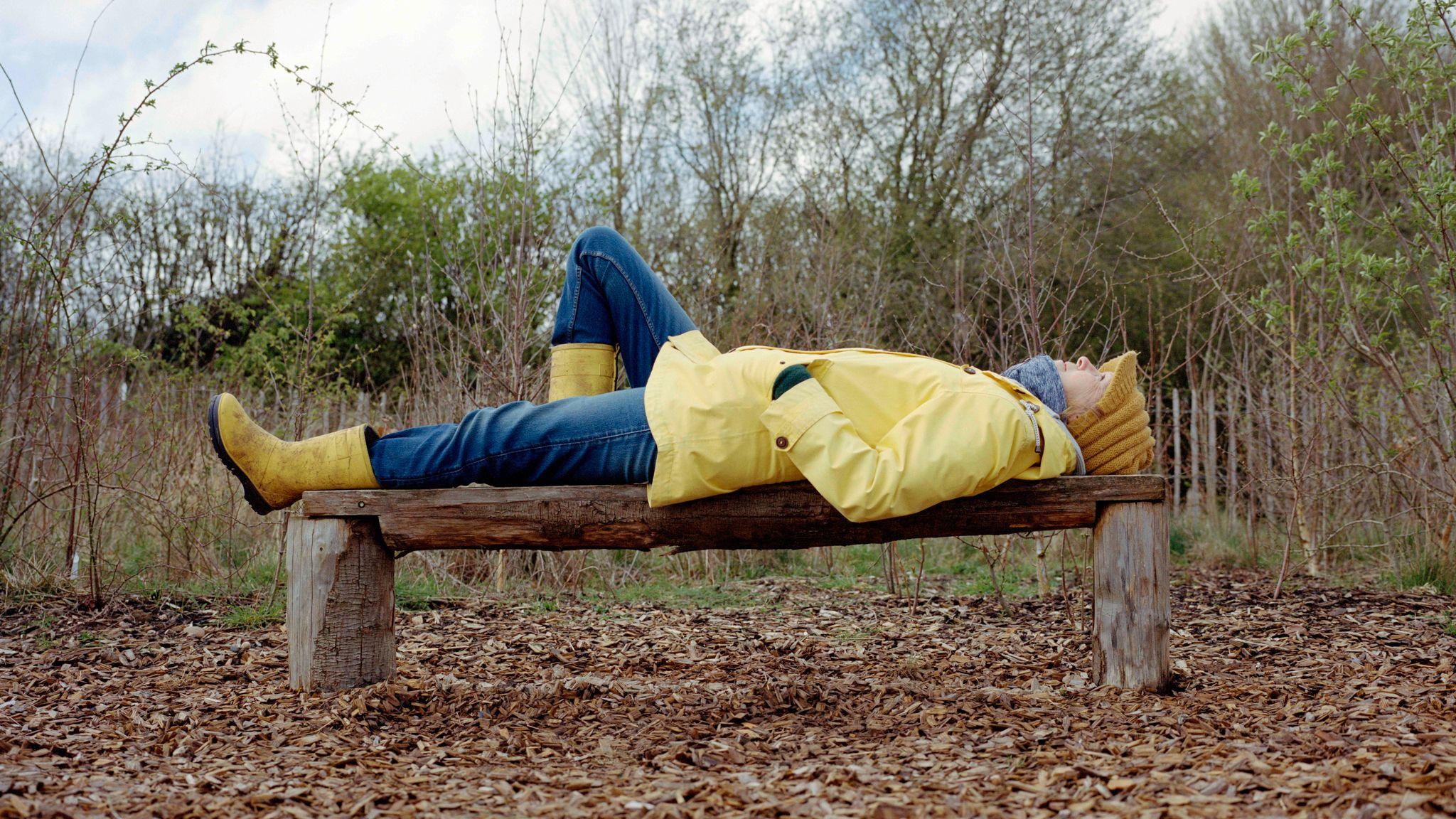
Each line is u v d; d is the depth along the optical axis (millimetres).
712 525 2418
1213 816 1597
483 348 5395
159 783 1902
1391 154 4277
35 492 4402
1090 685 2557
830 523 2389
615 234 2914
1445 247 4211
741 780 1910
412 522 2531
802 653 3430
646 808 1744
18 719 2436
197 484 4867
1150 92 12422
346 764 2043
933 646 3580
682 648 3502
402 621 3998
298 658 2588
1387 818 1520
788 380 2299
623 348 2906
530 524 2480
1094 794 1748
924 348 6969
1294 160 4598
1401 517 5520
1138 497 2432
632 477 2484
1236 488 6832
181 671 3037
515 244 5773
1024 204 7043
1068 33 11633
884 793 1802
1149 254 10922
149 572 4508
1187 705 2334
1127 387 2545
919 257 10867
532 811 1743
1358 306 4617
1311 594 4801
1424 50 4145
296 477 2562
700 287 6598
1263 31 12297
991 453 2246
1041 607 4457
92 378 4328
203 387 6059
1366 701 2408
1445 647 3336
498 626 3943
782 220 8125
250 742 2205
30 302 4375
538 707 2490
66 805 1737
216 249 10320
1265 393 6039
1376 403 5906
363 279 10547
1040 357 2617
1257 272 7531
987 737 2178
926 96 11945
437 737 2275
